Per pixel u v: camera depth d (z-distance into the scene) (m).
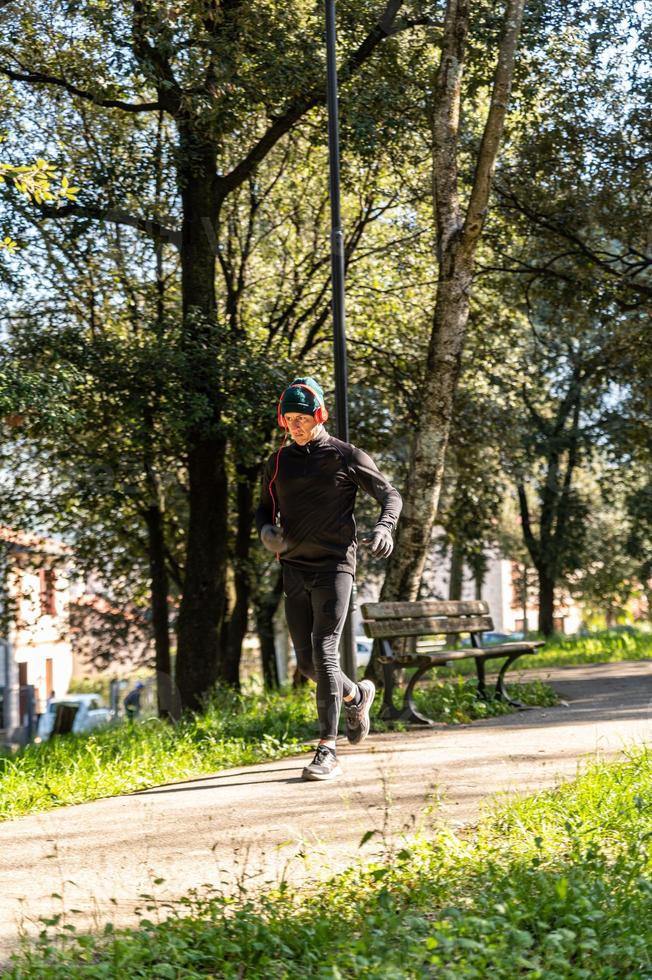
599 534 36.22
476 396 18.08
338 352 9.88
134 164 13.90
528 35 14.27
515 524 38.84
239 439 14.19
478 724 8.48
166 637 18.45
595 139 15.71
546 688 10.21
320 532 5.99
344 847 4.55
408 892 3.82
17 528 18.61
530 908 3.40
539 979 2.86
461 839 4.58
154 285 16.38
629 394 18.27
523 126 15.73
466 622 9.40
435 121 10.59
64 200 13.74
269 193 17.83
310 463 5.95
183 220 14.45
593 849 4.01
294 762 7.05
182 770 7.00
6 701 15.40
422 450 10.27
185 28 12.86
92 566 20.33
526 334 19.50
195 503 14.82
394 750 7.17
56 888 4.15
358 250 18.20
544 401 27.14
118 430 15.33
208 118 12.70
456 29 10.59
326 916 3.50
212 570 14.73
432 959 2.84
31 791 6.32
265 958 3.15
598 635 23.47
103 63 13.45
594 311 16.55
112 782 6.60
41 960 3.19
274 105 13.77
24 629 20.92
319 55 13.41
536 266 17.20
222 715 9.12
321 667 6.10
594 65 15.15
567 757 6.50
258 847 4.65
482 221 10.26
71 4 12.63
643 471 29.52
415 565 10.22
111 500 16.83
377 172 16.61
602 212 16.05
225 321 15.81
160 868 4.39
